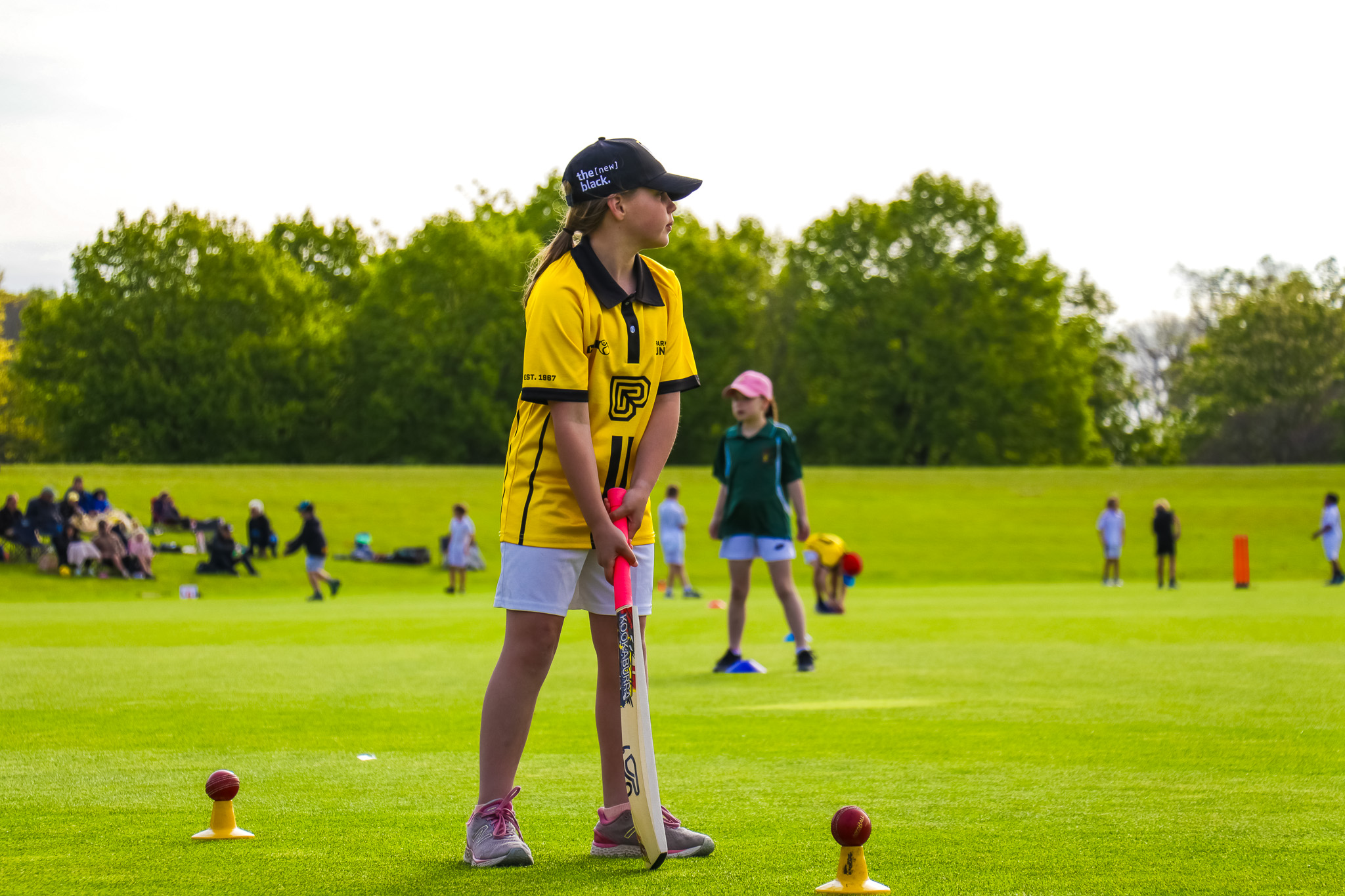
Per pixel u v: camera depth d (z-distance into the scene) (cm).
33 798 597
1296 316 11112
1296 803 579
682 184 500
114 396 9494
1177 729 849
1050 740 801
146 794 606
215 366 9588
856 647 1620
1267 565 4831
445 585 4191
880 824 527
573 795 613
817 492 6175
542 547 484
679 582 4356
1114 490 6309
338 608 2888
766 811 565
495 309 9694
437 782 645
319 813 556
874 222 9694
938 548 5125
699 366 9650
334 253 11462
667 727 877
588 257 492
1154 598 3050
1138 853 468
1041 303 9425
